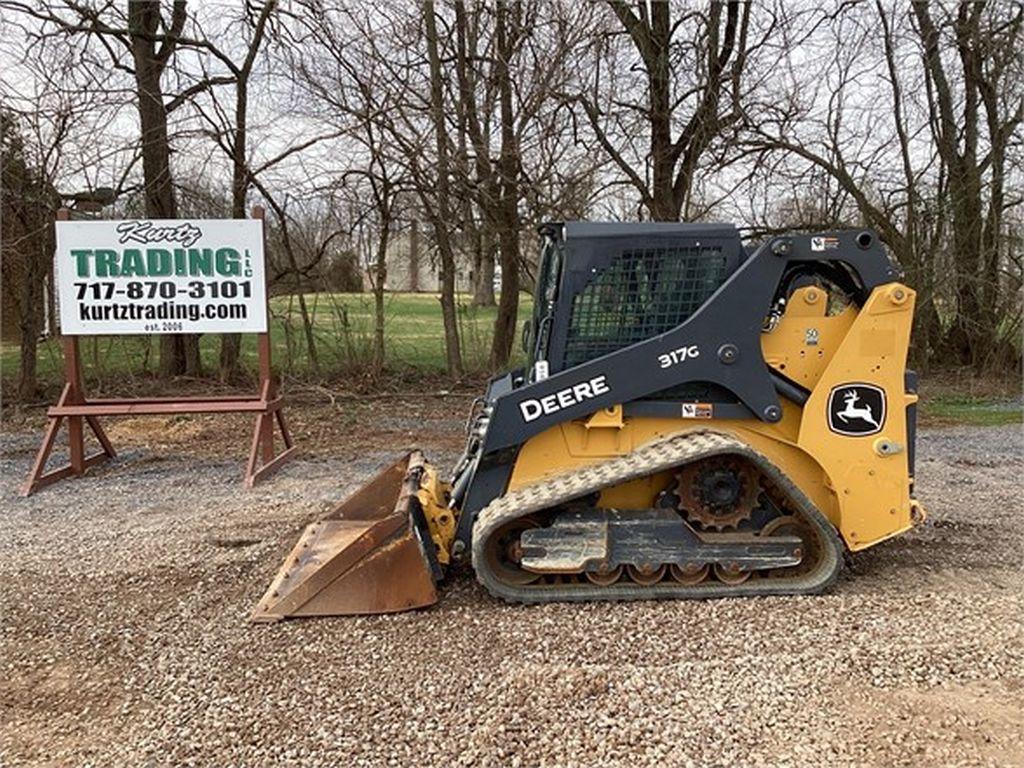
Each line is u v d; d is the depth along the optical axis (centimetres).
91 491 768
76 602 477
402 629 425
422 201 1321
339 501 709
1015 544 561
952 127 1562
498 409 468
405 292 1565
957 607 441
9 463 886
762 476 476
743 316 470
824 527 461
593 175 1327
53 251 1201
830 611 436
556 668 374
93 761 318
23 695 370
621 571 466
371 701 353
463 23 1248
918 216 1549
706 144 1363
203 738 331
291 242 1383
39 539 609
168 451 950
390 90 1237
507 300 1470
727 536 466
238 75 1311
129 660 402
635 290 480
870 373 474
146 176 1310
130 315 831
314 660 393
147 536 611
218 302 838
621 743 318
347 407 1233
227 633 427
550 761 308
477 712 342
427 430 1063
